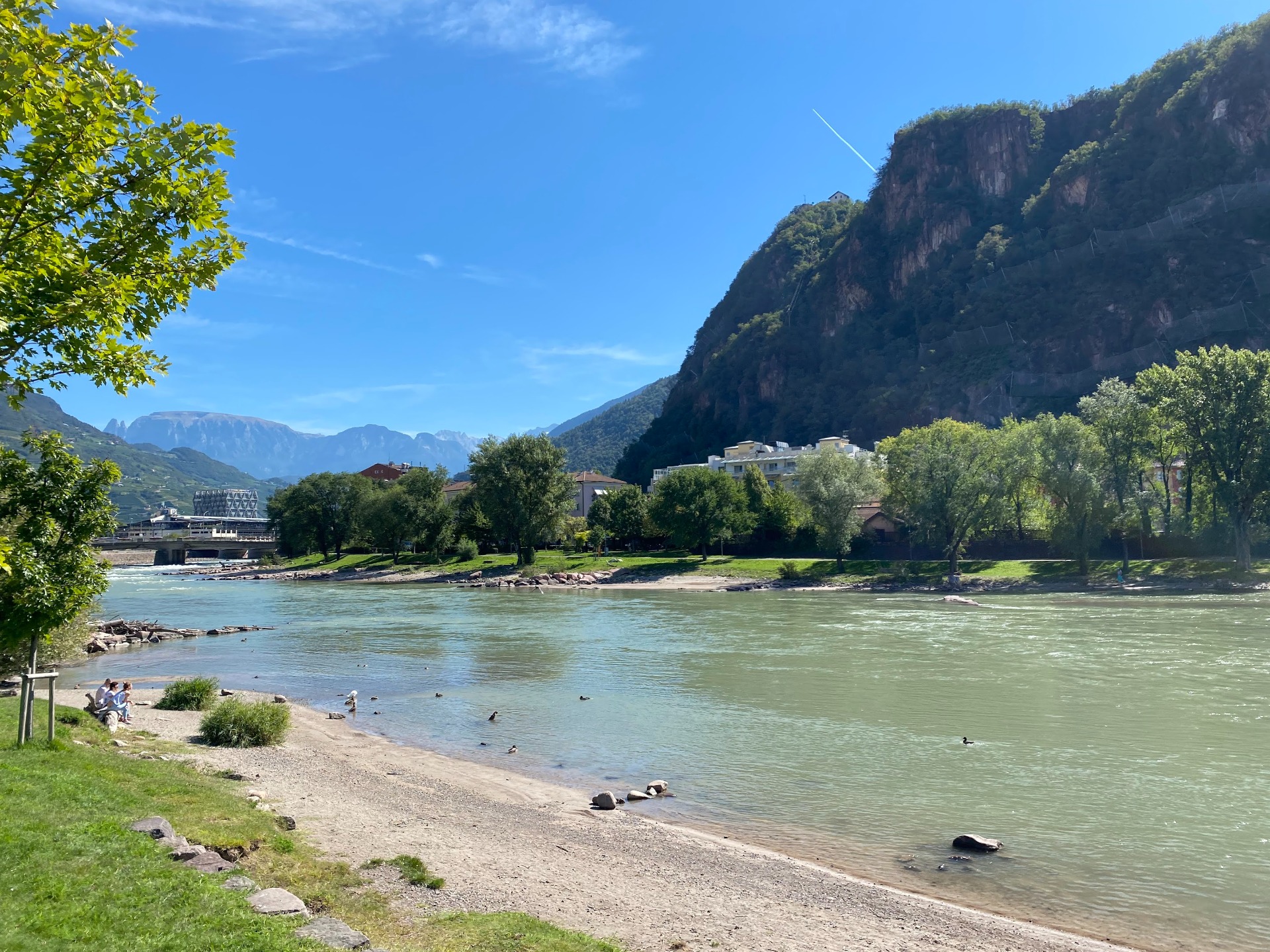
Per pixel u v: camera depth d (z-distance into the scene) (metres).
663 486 114.62
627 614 63.06
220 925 8.45
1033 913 11.86
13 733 16.53
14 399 11.29
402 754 21.67
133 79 10.59
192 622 59.53
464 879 12.08
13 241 9.91
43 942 7.47
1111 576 78.94
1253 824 15.38
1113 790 17.58
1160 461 85.81
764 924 11.08
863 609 65.31
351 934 8.80
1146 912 11.85
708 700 28.59
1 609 14.79
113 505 16.50
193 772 17.00
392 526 128.62
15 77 9.23
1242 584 71.06
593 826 15.55
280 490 169.75
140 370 12.12
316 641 47.53
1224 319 181.50
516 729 24.59
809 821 16.02
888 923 11.25
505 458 112.81
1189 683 29.38
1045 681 30.75
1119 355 198.25
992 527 88.06
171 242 11.62
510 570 112.44
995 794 17.52
